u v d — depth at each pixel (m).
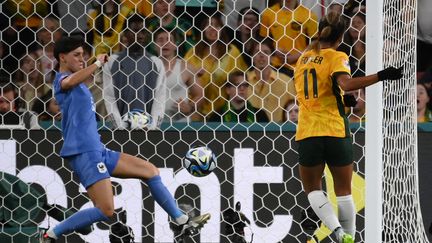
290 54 33.16
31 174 29.66
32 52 32.94
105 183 24.11
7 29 33.03
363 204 30.67
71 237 29.75
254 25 33.28
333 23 24.34
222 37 33.16
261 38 33.19
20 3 33.31
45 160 29.70
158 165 29.97
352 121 32.31
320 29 24.50
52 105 32.28
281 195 30.05
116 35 32.97
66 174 29.77
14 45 33.00
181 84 32.69
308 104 24.45
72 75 23.78
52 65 32.88
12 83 31.88
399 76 22.59
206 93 32.81
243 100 32.88
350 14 33.66
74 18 33.47
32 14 33.38
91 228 29.73
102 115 31.64
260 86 32.91
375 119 25.36
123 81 31.67
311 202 24.44
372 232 25.34
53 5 33.50
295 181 30.03
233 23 33.31
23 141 29.72
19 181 29.59
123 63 31.77
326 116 24.19
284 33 33.06
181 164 29.98
